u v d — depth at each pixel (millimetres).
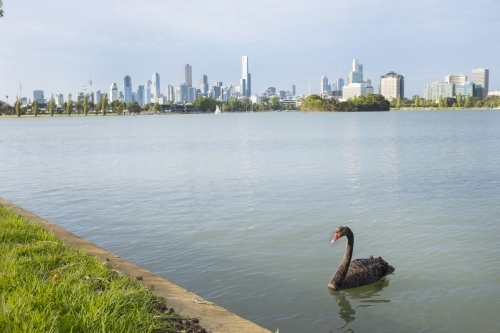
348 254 11680
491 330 9586
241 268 12961
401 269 13000
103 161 40156
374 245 15062
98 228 17297
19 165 38188
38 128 118375
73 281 8734
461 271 12758
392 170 31891
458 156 40469
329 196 22609
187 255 14047
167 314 8016
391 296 11250
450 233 16203
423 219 18078
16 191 25641
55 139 72938
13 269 9023
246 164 36125
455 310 10492
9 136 82812
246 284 11836
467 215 18609
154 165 36500
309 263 13375
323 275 12492
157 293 9445
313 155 42594
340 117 183625
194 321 8117
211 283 11898
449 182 26422
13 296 7430
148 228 17156
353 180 27547
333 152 45344
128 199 22641
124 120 193625
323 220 18062
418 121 131500
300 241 15453
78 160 41375
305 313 10305
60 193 24719
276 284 11852
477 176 28609
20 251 10672
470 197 22047
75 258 10516
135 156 44094
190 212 19594
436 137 66000
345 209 19828
